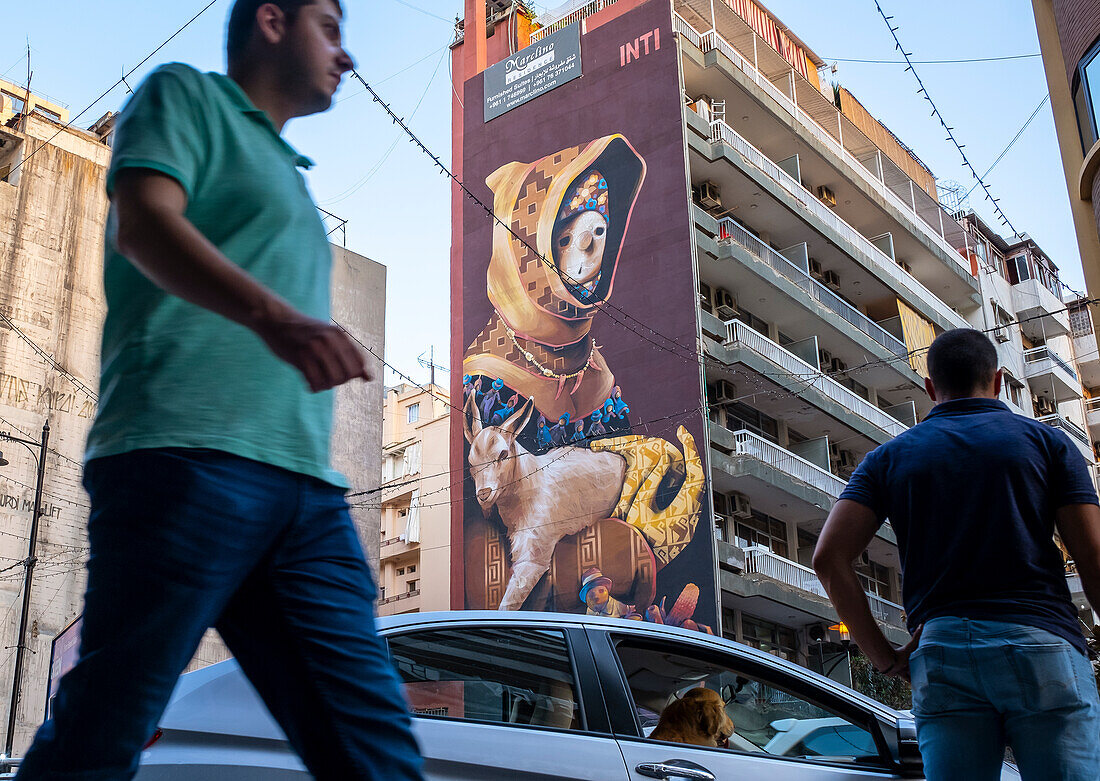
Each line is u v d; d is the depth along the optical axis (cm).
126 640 138
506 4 3344
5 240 2742
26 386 2650
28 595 2064
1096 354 4412
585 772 358
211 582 143
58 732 137
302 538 157
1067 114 1872
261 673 159
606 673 388
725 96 2927
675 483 2447
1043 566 274
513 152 3033
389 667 164
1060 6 1812
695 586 2334
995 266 4231
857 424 2953
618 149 2823
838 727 411
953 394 314
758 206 2900
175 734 325
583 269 2773
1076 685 259
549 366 2750
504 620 391
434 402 4484
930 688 269
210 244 142
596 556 2502
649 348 2594
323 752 156
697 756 378
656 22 2880
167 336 151
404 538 4269
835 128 3456
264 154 167
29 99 3234
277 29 179
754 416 2838
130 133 150
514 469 2709
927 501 286
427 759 343
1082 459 289
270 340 140
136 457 144
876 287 3297
